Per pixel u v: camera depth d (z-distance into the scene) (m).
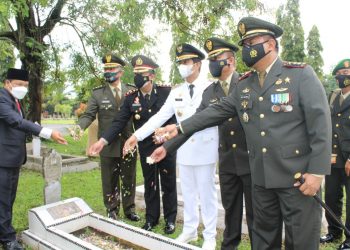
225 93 3.33
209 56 3.29
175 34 9.99
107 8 9.11
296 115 2.35
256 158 2.52
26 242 3.98
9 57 10.92
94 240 3.89
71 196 6.14
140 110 4.32
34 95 11.83
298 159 2.36
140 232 3.56
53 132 3.67
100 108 4.73
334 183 4.13
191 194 3.96
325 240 4.13
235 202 3.47
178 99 3.88
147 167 4.39
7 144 3.70
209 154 3.70
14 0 5.84
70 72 10.24
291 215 2.40
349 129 3.95
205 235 3.81
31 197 6.05
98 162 9.25
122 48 8.79
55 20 10.09
